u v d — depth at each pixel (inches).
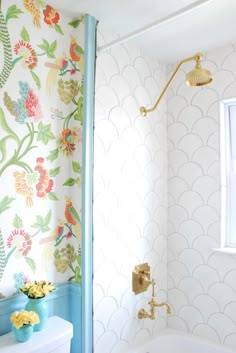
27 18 52.7
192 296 73.0
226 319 67.3
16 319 44.5
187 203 74.9
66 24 58.9
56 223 56.4
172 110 78.3
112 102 63.6
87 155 57.2
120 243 64.8
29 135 52.5
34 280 52.5
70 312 57.9
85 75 57.4
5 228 48.9
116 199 64.1
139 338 68.9
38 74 54.1
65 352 48.3
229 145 72.7
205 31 63.7
